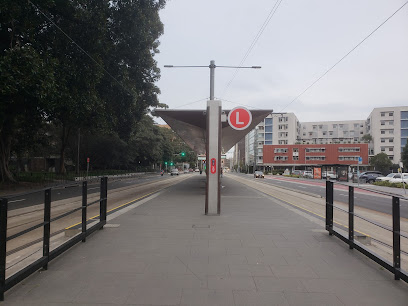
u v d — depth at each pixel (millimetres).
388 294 3518
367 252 4676
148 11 20547
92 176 39062
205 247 5387
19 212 10070
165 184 28438
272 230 6848
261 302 3285
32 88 14312
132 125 26531
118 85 20516
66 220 8773
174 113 18578
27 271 3750
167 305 3201
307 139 104750
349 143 87812
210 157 9250
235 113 9641
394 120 87438
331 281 3883
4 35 16984
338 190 25781
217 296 3420
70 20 17469
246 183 31859
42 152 46719
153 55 24875
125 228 6980
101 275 4027
